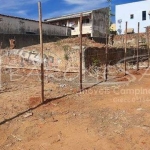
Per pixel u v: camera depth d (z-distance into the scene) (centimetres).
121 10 3934
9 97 876
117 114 684
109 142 515
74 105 774
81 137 541
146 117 655
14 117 671
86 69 1320
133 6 3797
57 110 725
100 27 3753
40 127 600
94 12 3600
